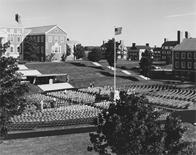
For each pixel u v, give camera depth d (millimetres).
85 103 48062
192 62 93750
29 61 96000
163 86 68750
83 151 24812
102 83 71875
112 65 91125
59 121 33625
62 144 26141
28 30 106312
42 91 59594
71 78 75500
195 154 17859
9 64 19656
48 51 107625
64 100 50750
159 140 17266
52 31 108562
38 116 35062
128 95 18375
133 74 87250
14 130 29500
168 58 130000
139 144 16969
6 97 18969
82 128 30906
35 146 25375
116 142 17672
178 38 116625
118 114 17906
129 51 164250
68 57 121562
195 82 79125
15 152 23672
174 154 17734
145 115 17578
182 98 53344
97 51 101500
